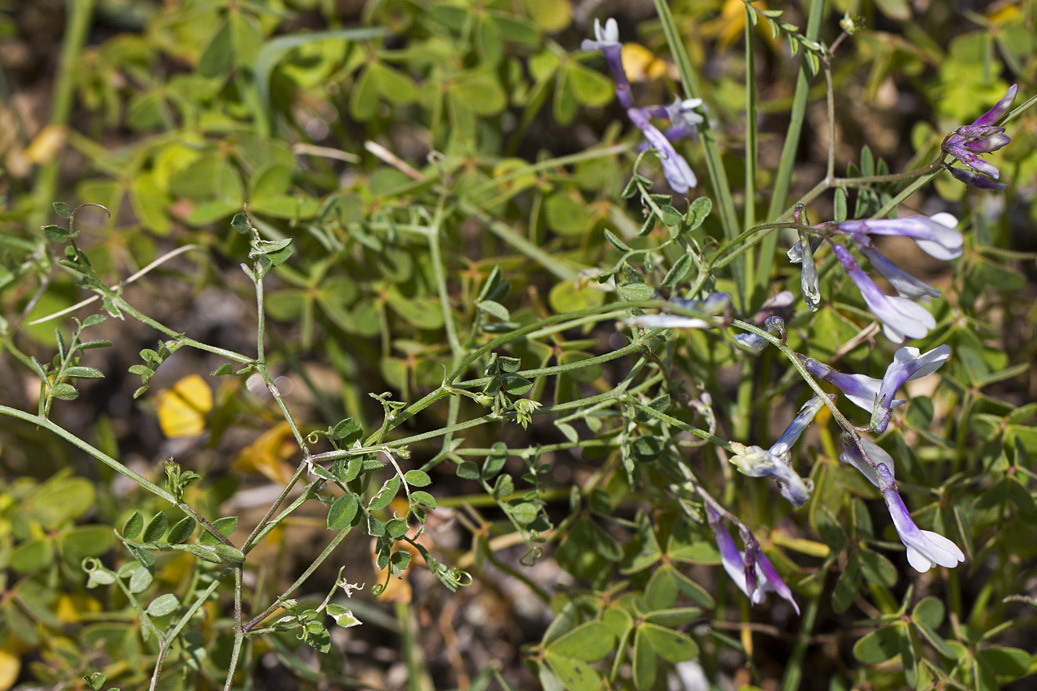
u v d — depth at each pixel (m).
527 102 0.56
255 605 0.51
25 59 0.74
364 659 0.56
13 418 0.56
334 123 0.57
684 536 0.49
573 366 0.46
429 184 0.52
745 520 0.51
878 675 0.51
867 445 0.45
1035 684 0.53
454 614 0.56
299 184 0.56
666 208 0.47
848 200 0.50
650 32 0.57
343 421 0.45
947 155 0.45
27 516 0.52
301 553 0.55
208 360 0.64
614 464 0.50
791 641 0.54
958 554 0.44
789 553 0.54
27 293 0.55
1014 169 0.53
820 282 0.49
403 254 0.52
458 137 0.54
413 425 0.56
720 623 0.51
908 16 0.55
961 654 0.49
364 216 0.52
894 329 0.44
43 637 0.52
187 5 0.57
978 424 0.49
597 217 0.53
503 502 0.47
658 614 0.49
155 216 0.55
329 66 0.55
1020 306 0.54
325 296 0.53
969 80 0.54
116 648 0.51
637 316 0.46
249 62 0.55
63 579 0.52
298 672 0.51
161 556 0.51
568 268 0.52
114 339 0.64
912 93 0.62
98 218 0.66
